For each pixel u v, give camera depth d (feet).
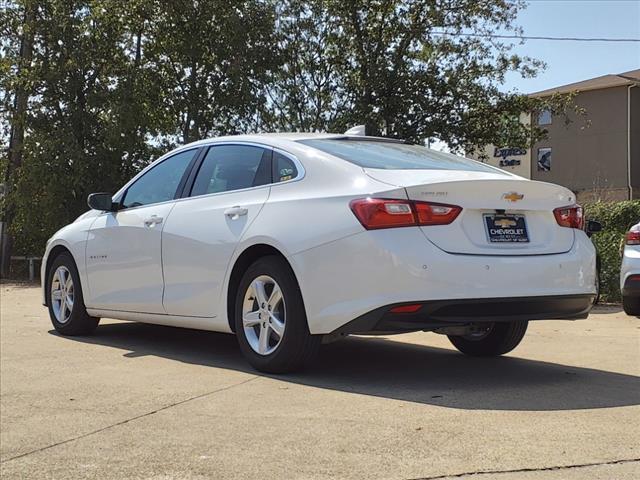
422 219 13.76
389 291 13.50
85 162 56.34
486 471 9.68
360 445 10.82
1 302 34.27
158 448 11.04
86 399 14.02
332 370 16.40
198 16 61.41
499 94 72.84
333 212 14.47
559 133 125.08
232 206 16.76
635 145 118.11
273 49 65.77
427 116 71.97
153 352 18.95
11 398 14.17
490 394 13.91
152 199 19.71
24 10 57.06
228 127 66.28
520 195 14.69
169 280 18.13
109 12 58.18
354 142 17.42
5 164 59.98
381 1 68.39
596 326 24.45
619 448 10.52
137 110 57.93
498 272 13.96
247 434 11.52
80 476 10.06
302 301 14.85
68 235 21.83
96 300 20.70
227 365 17.04
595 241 32.53
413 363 17.44
